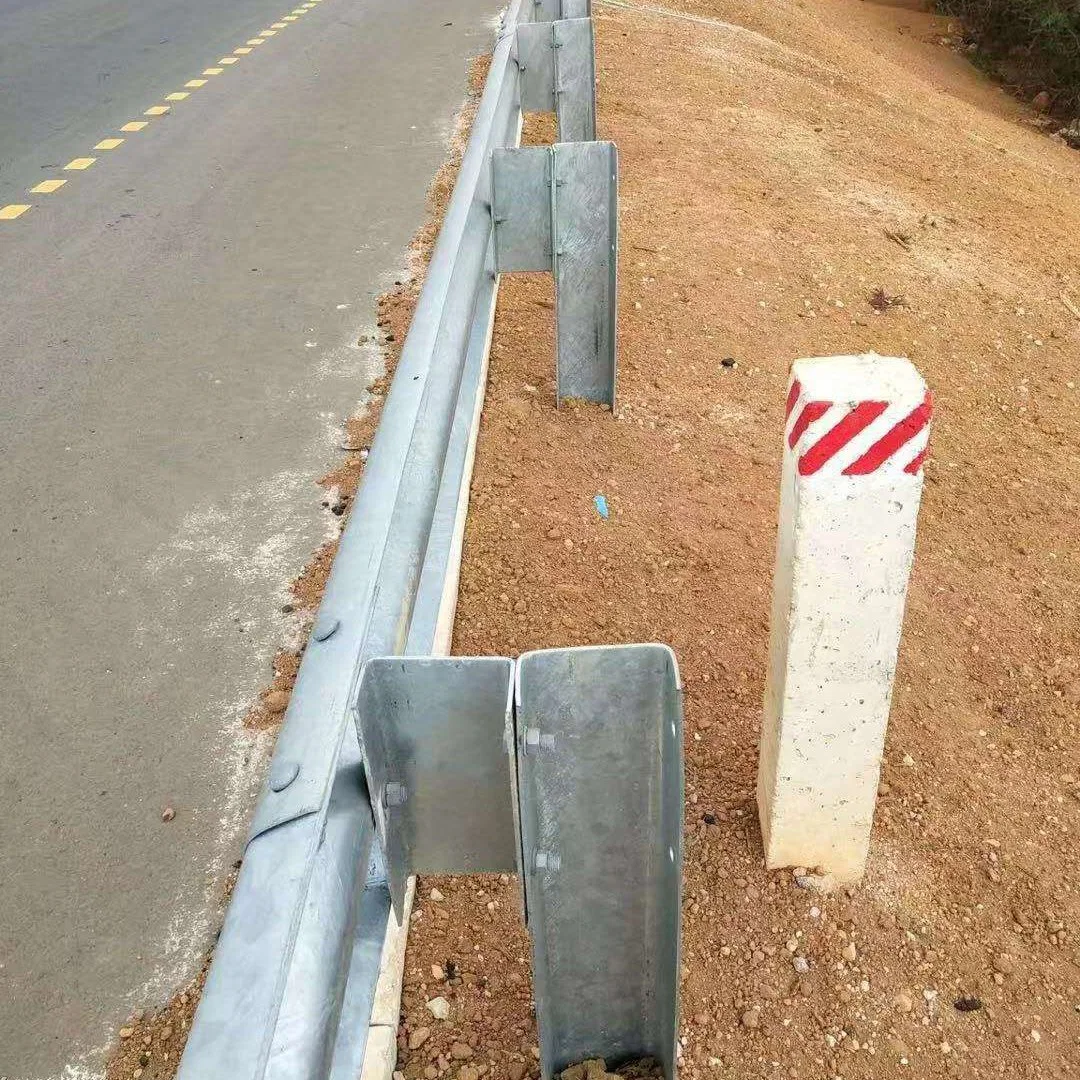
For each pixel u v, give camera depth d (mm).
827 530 2375
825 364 2383
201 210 7457
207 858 2912
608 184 4359
